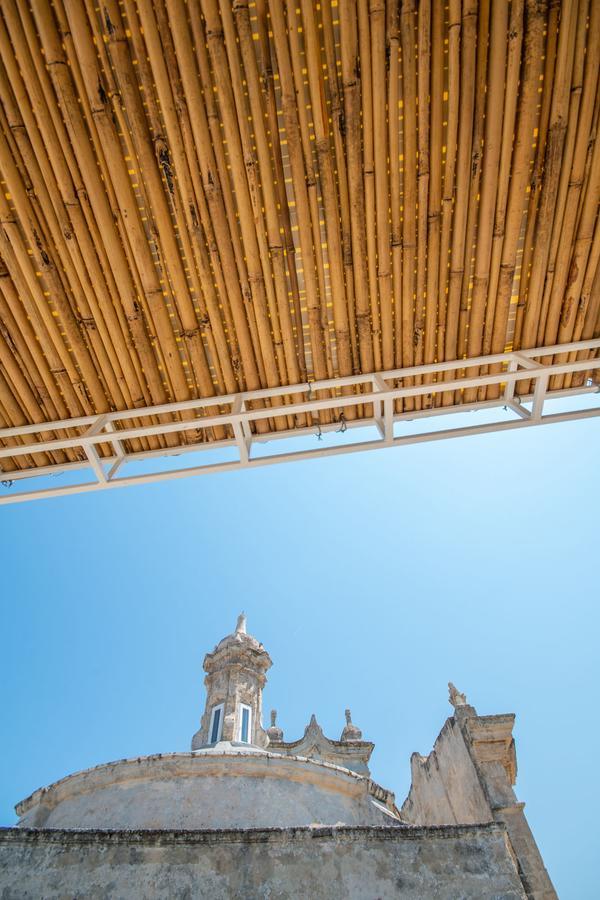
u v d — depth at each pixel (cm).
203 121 588
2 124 573
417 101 589
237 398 731
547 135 609
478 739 1123
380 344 731
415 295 706
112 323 689
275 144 612
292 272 685
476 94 588
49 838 782
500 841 835
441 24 557
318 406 706
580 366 692
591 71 571
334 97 587
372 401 729
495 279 686
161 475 718
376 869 787
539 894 853
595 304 704
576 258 670
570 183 628
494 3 540
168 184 615
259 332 707
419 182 631
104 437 698
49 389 728
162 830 799
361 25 552
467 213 648
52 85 561
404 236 661
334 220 647
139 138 588
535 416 723
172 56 557
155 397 746
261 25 554
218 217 636
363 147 612
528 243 675
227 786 1107
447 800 1211
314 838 812
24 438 755
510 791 1009
